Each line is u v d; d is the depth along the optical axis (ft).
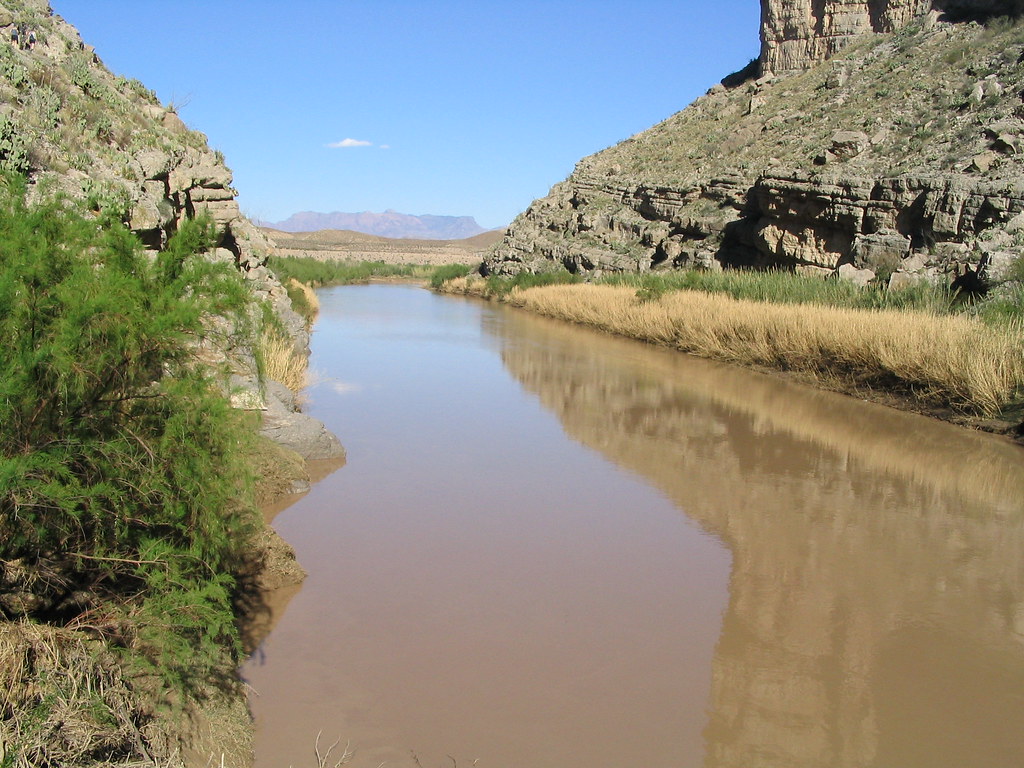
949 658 20.35
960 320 58.39
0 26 45.96
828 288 86.17
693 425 46.91
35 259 14.80
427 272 300.81
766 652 20.52
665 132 217.36
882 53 168.86
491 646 20.42
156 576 15.20
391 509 30.71
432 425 45.68
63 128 39.09
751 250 124.88
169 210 42.34
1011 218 80.43
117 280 15.55
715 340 78.74
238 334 17.98
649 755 16.25
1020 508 32.19
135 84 63.57
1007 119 103.09
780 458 39.47
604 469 37.06
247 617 21.36
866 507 32.07
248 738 16.02
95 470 15.01
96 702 13.32
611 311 107.86
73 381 14.55
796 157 133.59
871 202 96.07
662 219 161.48
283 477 32.32
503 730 16.94
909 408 52.24
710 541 28.12
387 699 17.92
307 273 209.97
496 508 31.17
